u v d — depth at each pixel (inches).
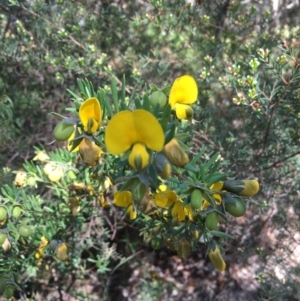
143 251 13.1
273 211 12.2
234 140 10.0
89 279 12.6
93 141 5.1
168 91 5.5
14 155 11.9
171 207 5.6
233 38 11.1
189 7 11.0
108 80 10.7
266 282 11.5
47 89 13.3
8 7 12.9
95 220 10.8
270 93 9.2
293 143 9.9
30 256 8.0
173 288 12.5
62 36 10.9
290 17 13.3
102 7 12.1
